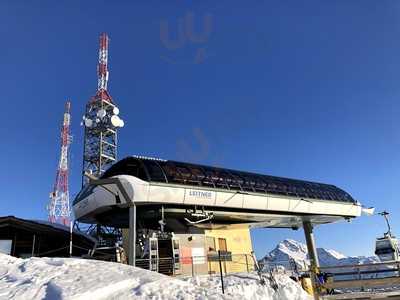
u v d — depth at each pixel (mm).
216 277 19344
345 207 39031
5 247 27984
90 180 24047
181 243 26828
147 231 28688
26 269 12328
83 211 29328
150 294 10344
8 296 9703
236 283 17594
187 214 28391
